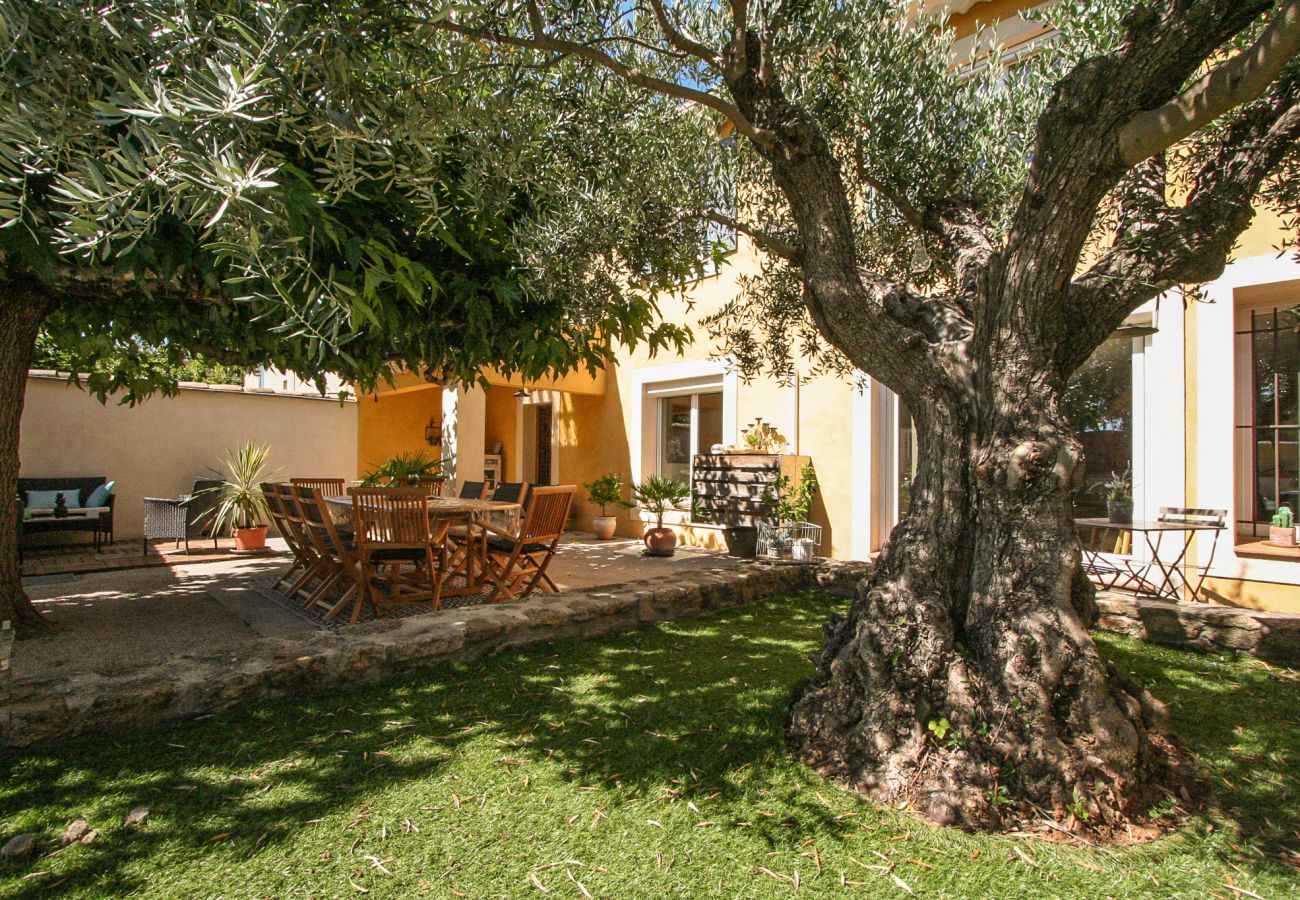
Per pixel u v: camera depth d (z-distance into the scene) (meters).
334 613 5.23
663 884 1.92
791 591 5.95
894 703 2.58
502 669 3.69
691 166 4.19
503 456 13.27
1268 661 3.96
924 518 2.87
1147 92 2.25
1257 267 5.11
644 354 10.37
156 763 2.54
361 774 2.50
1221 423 5.30
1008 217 3.64
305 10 2.29
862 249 4.53
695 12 4.16
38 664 4.09
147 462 9.47
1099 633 4.59
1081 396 6.23
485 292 4.17
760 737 2.85
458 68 2.76
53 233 2.79
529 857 2.04
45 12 2.08
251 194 2.04
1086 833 2.19
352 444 11.01
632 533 10.58
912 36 3.97
